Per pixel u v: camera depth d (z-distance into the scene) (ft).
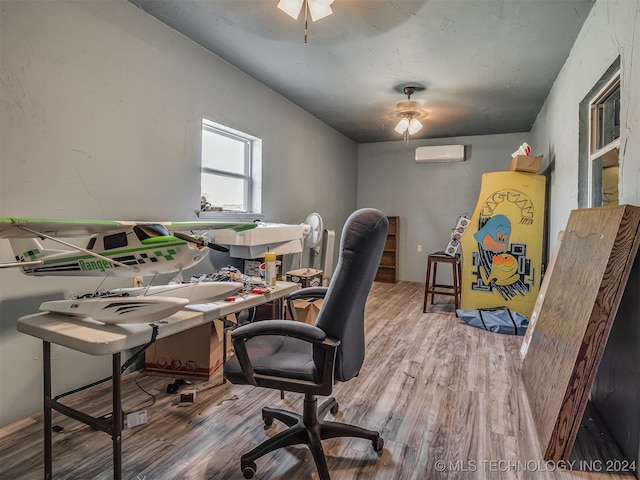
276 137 13.00
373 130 18.19
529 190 13.01
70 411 4.83
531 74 11.15
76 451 5.60
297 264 14.94
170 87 8.77
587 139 8.94
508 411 6.88
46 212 6.54
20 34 6.09
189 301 5.28
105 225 4.94
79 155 7.01
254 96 11.69
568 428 5.39
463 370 8.73
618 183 6.72
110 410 6.72
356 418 6.63
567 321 6.30
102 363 7.71
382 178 21.09
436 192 20.10
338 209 18.80
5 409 6.23
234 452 5.66
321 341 4.45
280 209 13.47
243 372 4.77
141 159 8.18
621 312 5.89
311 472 5.25
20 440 5.86
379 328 12.03
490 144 18.99
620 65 6.30
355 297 4.62
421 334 11.42
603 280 5.38
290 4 6.75
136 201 8.11
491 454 5.63
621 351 5.84
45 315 5.24
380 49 9.56
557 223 11.68
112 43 7.48
